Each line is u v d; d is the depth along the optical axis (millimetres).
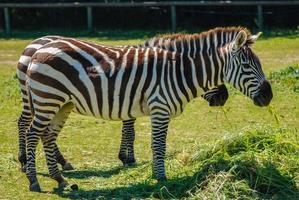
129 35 49531
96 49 15648
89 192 15555
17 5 51812
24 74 17031
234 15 52594
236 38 15086
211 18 53094
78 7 54375
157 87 15414
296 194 14523
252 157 15383
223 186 14547
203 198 14352
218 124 22906
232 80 15383
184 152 17344
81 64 15383
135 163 18172
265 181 14727
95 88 15359
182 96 15578
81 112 15852
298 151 16031
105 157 19078
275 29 49906
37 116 15500
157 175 15805
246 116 23859
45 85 15258
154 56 15594
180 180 15453
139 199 14844
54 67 15219
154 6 52438
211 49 15586
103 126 23094
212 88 16047
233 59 15266
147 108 15680
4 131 22547
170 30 51969
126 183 16266
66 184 16016
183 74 15500
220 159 15594
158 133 15594
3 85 30359
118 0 55000
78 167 18016
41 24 56125
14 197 15312
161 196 14789
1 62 38188
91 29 51875
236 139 16469
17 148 20266
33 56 15602
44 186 16234
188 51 15688
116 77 15383
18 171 17578
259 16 49250
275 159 15547
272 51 38562
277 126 17984
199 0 52719
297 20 50969
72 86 15359
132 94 15469
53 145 16109
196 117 24062
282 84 28234
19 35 51906
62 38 17078
